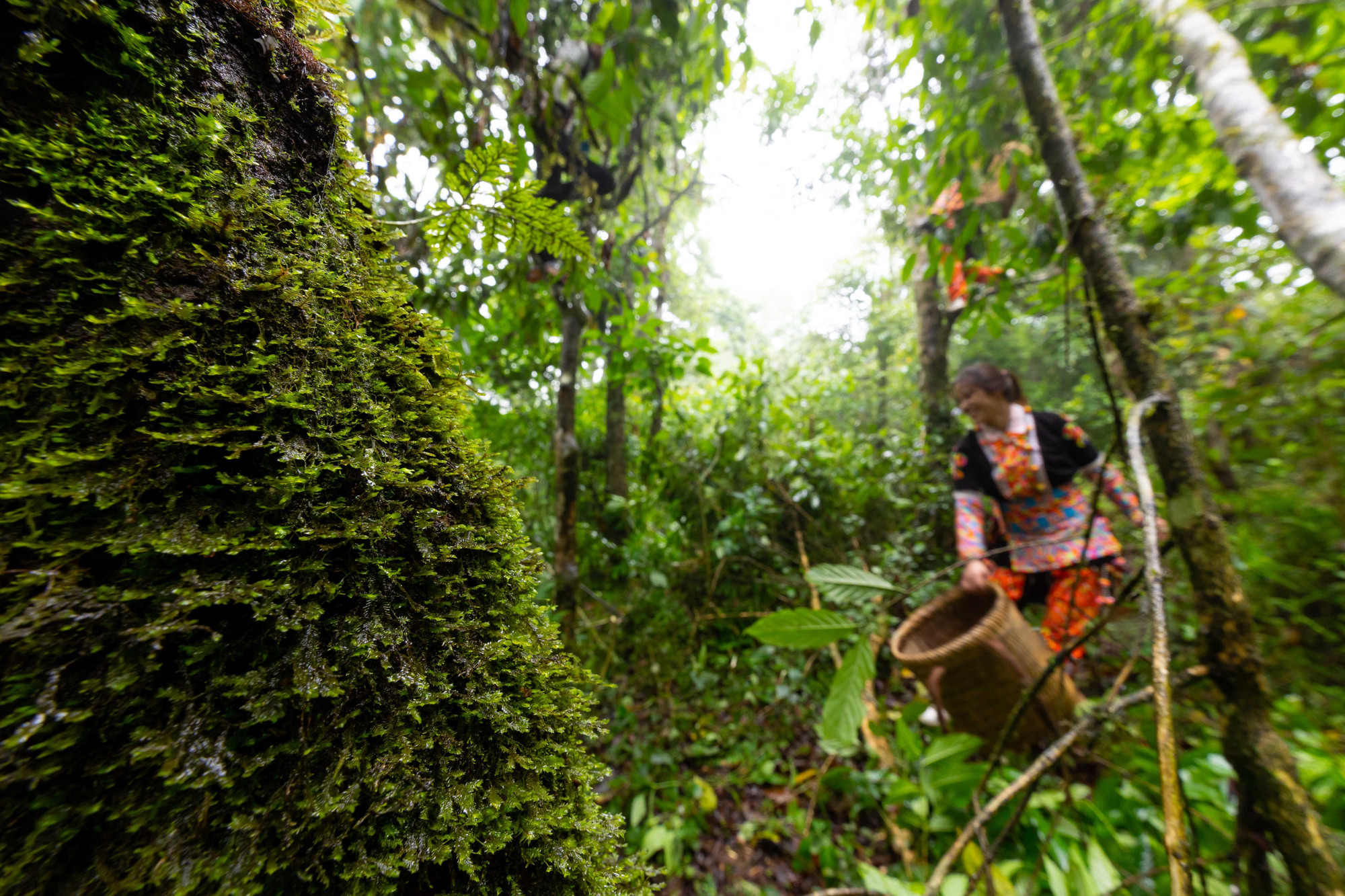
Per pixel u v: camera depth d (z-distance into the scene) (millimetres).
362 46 1707
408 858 345
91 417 339
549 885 410
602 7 1548
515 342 3188
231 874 300
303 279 428
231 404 373
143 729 302
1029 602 2254
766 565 3334
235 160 414
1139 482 768
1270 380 2465
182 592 324
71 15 351
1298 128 1861
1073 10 2158
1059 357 7523
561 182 1880
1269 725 974
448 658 423
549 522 3646
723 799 1995
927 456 3785
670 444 3900
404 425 459
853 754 1817
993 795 1618
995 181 2539
